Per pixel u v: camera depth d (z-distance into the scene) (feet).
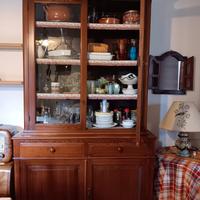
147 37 6.29
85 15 6.21
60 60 6.36
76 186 6.31
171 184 6.57
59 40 6.44
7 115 7.52
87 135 6.31
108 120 6.61
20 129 7.55
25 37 6.09
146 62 6.36
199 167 6.12
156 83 7.82
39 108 6.47
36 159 6.13
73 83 6.52
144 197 6.50
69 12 6.31
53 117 6.54
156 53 7.78
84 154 6.25
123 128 6.56
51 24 6.24
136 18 6.51
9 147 6.62
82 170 6.28
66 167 6.24
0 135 6.66
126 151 6.35
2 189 6.17
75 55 6.46
